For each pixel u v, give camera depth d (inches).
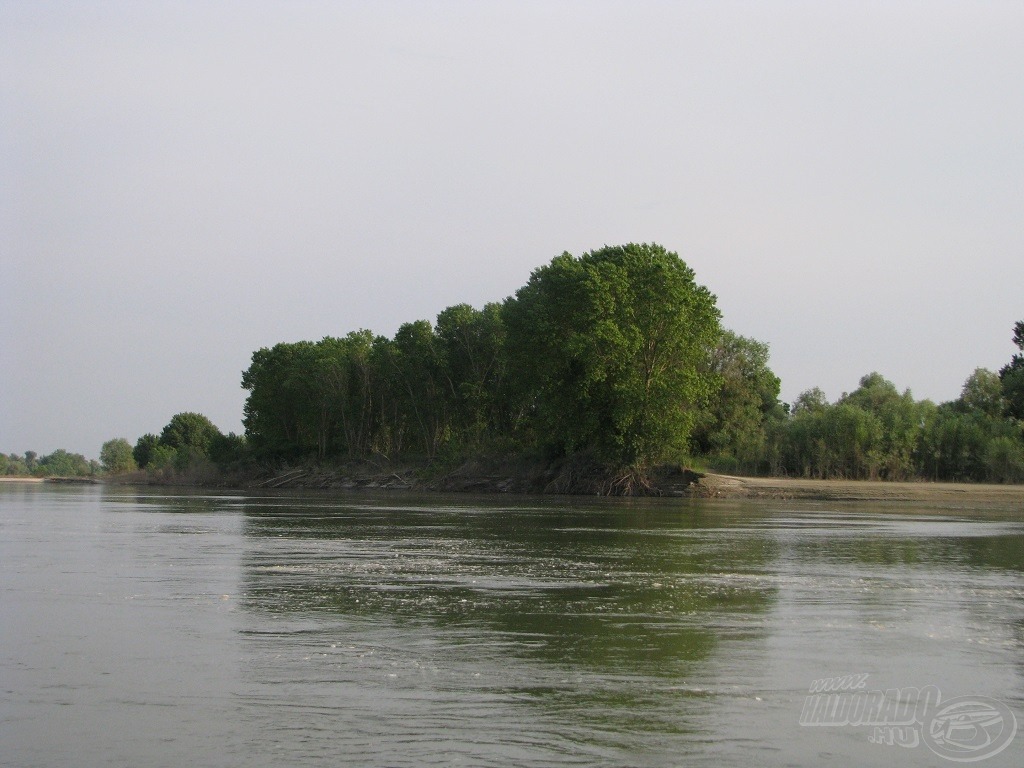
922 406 3782.0
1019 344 4559.5
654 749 465.4
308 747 466.6
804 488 3181.6
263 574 1051.3
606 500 3191.4
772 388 4434.1
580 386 3538.4
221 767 442.0
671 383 3400.6
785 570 1095.6
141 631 728.3
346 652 656.4
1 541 1487.5
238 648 669.3
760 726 501.7
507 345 3870.6
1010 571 1095.0
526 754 456.1
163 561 1186.0
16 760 452.1
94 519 2092.8
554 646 674.2
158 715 517.0
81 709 528.7
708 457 4035.4
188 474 6141.7
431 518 2086.6
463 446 4702.3
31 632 725.9
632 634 714.8
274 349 5743.1
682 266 3491.6
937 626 750.5
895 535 1603.1
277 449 5723.4
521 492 4104.3
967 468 3555.6
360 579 1009.5
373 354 4963.1
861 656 648.4
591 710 524.7
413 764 443.2
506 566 1127.0
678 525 1844.2
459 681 581.6
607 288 3329.2
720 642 689.0
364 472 5078.7
